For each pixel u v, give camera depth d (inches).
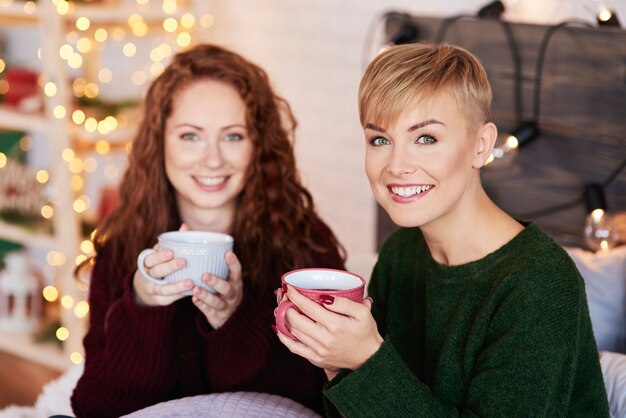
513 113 77.4
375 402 42.6
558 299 42.6
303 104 115.6
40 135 128.4
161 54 121.1
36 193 116.3
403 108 43.6
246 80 63.4
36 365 122.5
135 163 65.9
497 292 44.1
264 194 65.7
